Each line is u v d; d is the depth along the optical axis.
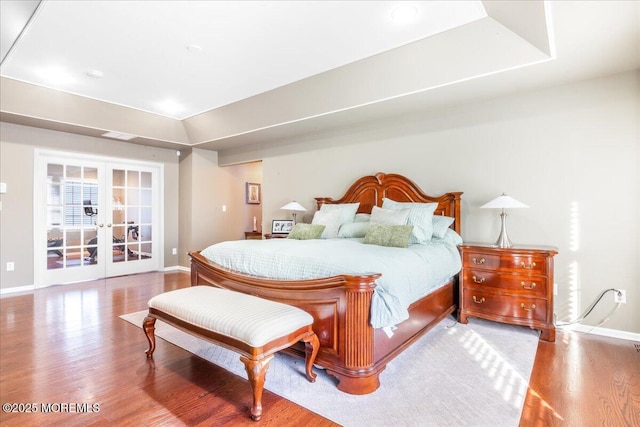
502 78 2.97
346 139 4.63
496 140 3.49
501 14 2.34
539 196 3.26
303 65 3.30
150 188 6.08
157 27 2.62
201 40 2.81
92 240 5.34
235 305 2.11
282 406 1.88
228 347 1.89
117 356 2.52
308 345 2.14
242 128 4.93
